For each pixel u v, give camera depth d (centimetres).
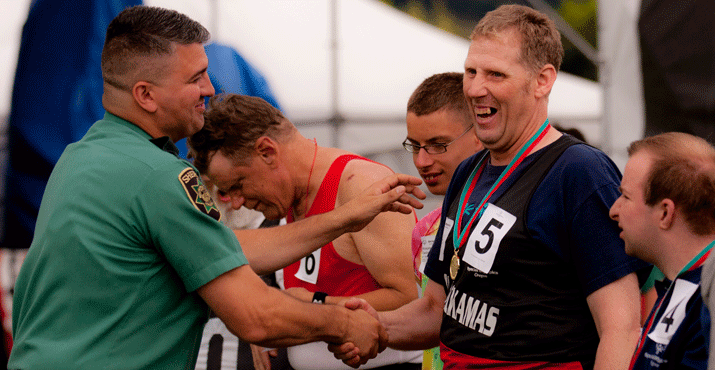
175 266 571
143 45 607
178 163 586
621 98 2373
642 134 2347
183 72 622
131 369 557
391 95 2391
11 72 1753
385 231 765
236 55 1747
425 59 2411
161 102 619
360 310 708
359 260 800
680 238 489
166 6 2045
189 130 654
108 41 621
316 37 2330
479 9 2419
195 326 605
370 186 738
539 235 546
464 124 766
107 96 627
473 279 582
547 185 554
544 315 548
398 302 768
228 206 1007
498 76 572
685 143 496
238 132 754
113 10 1786
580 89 2444
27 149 1708
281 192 794
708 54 2205
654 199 492
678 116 2277
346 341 681
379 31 2375
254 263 726
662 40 2288
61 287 561
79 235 560
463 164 676
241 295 585
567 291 550
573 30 2377
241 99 777
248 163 765
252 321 591
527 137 591
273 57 2294
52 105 1725
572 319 549
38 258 580
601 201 530
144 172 571
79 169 587
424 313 712
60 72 1738
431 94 770
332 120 2361
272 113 782
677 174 482
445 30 2434
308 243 729
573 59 2430
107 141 604
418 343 717
